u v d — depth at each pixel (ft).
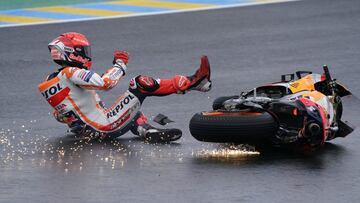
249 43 201.16
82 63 122.72
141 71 177.37
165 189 95.61
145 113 141.49
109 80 119.55
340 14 231.50
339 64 179.11
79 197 92.79
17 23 228.63
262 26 219.20
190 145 118.52
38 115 141.49
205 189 95.30
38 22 229.45
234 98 122.62
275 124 109.09
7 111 144.77
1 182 99.19
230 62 183.62
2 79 172.35
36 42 207.41
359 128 128.98
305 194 92.89
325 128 112.27
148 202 90.74
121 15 236.84
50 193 94.43
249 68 177.88
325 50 192.75
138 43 204.13
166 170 104.06
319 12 234.79
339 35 207.72
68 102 120.78
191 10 241.55
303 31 212.64
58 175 102.27
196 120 110.22
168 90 120.26
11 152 115.14
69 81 120.57
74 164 107.86
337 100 119.65
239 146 116.57
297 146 115.55
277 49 194.80
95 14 238.48
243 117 107.86
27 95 157.58
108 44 203.62
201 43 202.59
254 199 91.25
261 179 98.99
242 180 98.68
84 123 121.29
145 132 121.49
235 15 232.94
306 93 115.96
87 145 119.14
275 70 175.73
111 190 95.45
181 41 205.16
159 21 228.22
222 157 110.52
